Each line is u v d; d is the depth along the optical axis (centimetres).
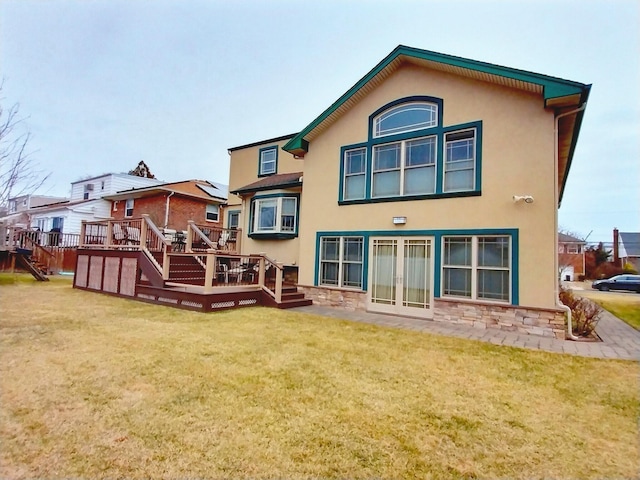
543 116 753
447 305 829
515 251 759
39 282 1391
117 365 438
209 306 834
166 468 242
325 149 1089
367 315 905
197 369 435
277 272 962
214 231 1398
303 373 437
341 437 291
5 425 290
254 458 257
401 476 244
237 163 1652
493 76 787
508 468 257
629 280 2373
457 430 309
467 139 848
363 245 988
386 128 977
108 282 1101
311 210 1104
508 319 752
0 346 504
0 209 1208
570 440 298
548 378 451
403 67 952
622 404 373
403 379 430
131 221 1078
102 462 246
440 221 859
